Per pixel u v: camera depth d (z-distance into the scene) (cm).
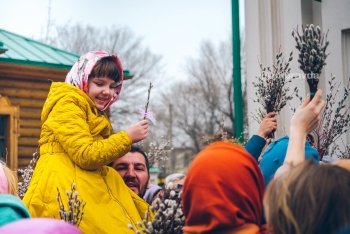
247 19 672
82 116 373
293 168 211
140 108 391
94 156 362
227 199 233
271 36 647
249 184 238
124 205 383
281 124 601
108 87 395
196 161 242
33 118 1366
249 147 375
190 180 239
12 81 1348
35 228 207
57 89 383
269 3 650
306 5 634
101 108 396
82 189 361
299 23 627
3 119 1329
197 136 4578
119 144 369
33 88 1366
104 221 359
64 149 372
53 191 359
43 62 1352
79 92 383
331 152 507
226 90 4453
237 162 239
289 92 600
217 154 240
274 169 324
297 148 274
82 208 331
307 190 201
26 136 1357
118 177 401
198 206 235
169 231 294
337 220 198
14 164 1309
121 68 406
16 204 266
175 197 326
